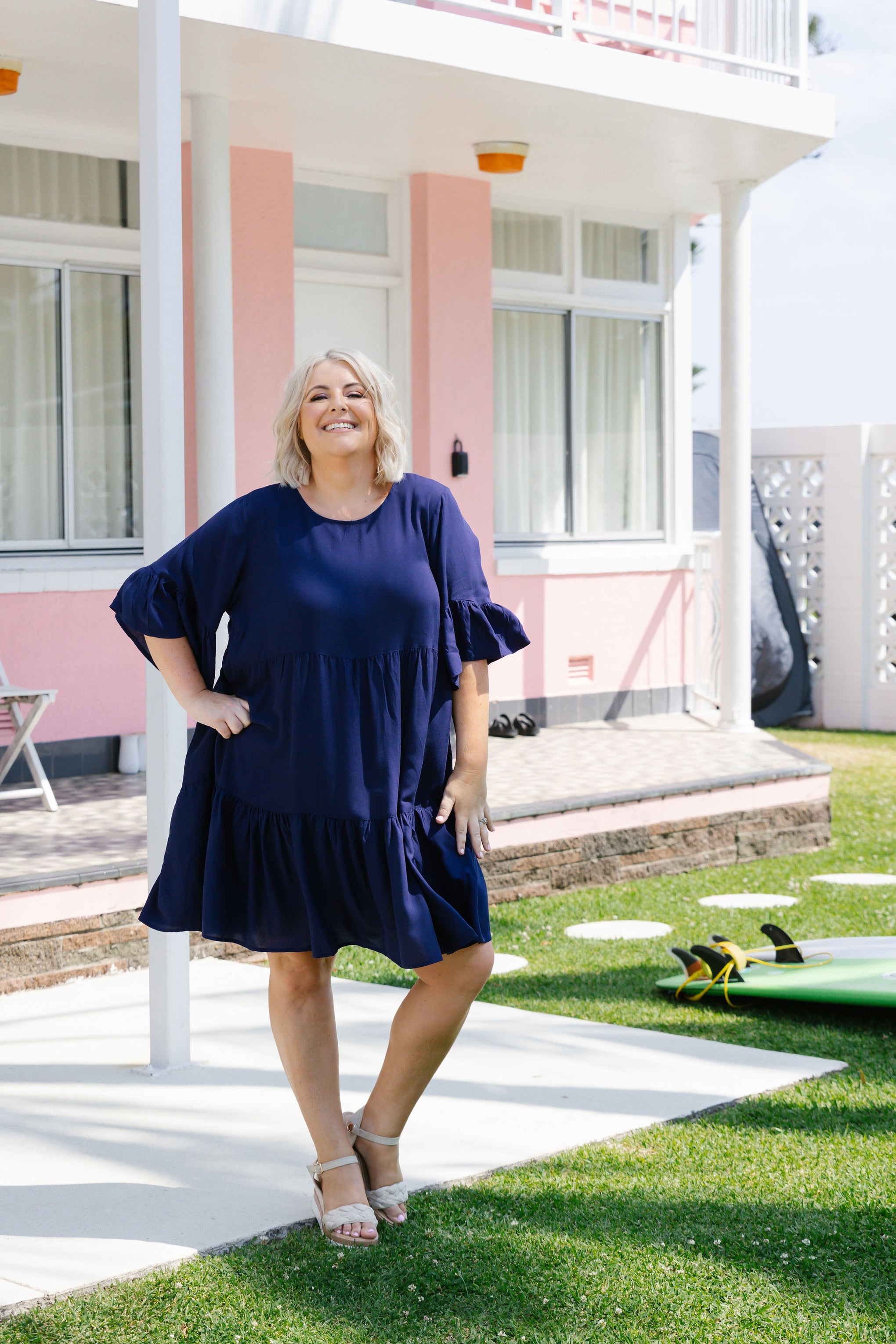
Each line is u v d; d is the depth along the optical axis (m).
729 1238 3.27
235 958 5.92
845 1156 3.76
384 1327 2.88
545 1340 2.83
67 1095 4.23
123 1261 3.15
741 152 8.69
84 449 8.23
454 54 6.90
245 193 8.35
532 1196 3.49
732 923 6.48
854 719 13.39
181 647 3.24
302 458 3.25
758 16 8.70
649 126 8.06
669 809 7.59
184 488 4.34
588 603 10.27
